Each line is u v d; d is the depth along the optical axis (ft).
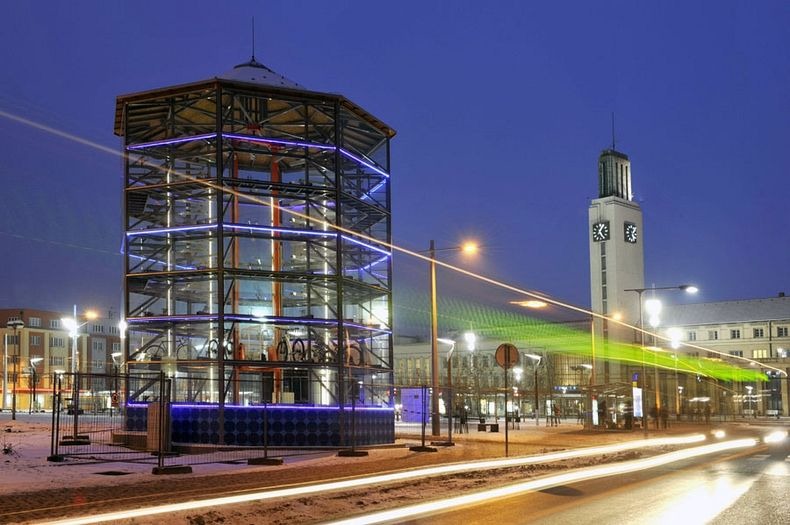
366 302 134.51
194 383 128.67
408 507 52.06
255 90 115.96
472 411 358.43
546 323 477.77
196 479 67.36
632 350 450.71
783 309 513.04
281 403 116.57
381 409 117.50
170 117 119.44
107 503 51.52
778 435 174.09
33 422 188.24
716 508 51.96
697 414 322.34
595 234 490.49
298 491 58.49
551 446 122.93
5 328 446.19
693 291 178.81
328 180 125.18
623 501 55.52
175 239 121.39
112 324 510.99
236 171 126.93
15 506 50.11
